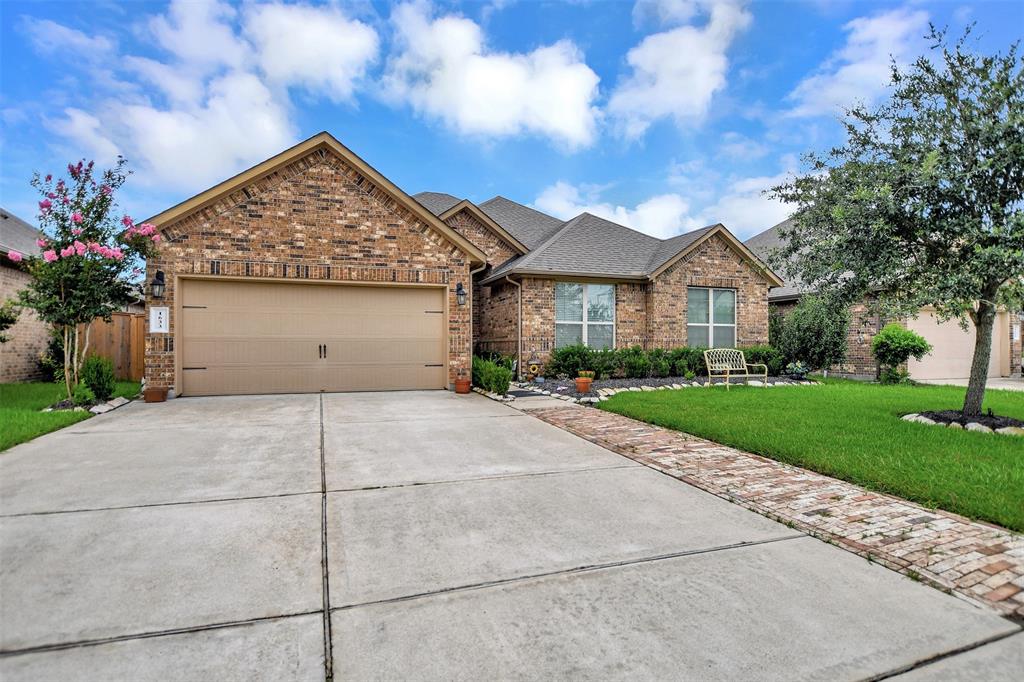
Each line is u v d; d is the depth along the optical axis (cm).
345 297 1154
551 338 1427
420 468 542
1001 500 425
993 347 1752
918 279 725
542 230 1889
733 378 1411
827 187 794
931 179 678
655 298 1470
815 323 1477
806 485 493
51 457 570
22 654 230
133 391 1146
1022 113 653
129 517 394
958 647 246
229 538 359
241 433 705
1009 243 632
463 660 232
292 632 251
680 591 296
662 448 638
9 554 329
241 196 1071
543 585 301
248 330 1095
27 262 974
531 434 721
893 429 708
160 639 244
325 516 403
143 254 1003
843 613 274
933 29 722
